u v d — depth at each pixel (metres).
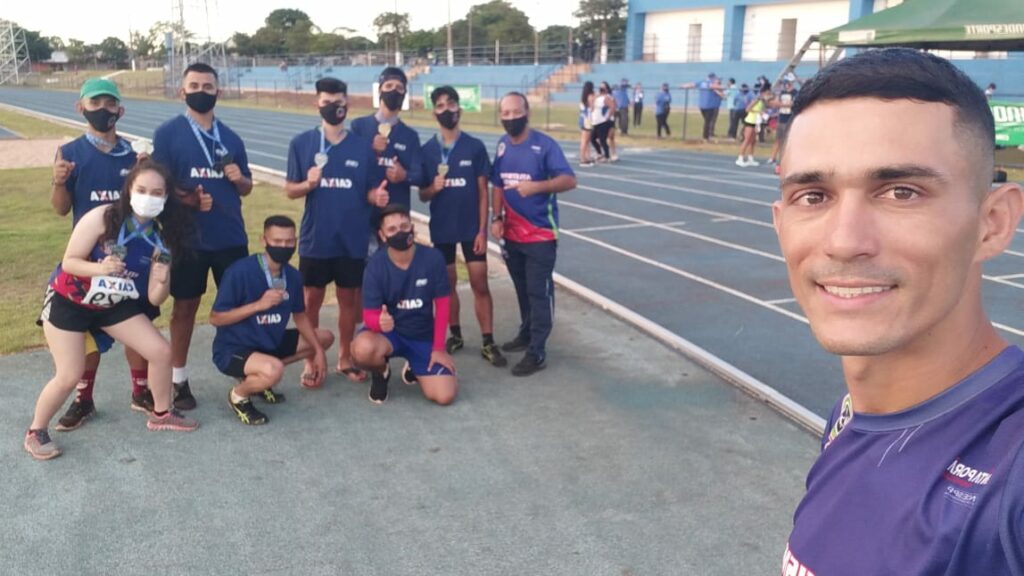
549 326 5.75
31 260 8.53
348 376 5.61
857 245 0.93
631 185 15.63
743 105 25.23
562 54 54.03
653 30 48.38
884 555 0.96
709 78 25.73
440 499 3.91
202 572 3.28
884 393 1.04
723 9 44.38
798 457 4.38
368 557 3.40
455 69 52.00
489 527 3.65
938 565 0.90
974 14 12.07
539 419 4.89
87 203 4.71
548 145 5.69
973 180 0.94
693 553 3.45
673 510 3.81
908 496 0.96
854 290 0.95
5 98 50.75
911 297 0.94
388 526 3.65
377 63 59.56
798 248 1.00
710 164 19.27
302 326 5.20
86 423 4.72
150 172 4.17
